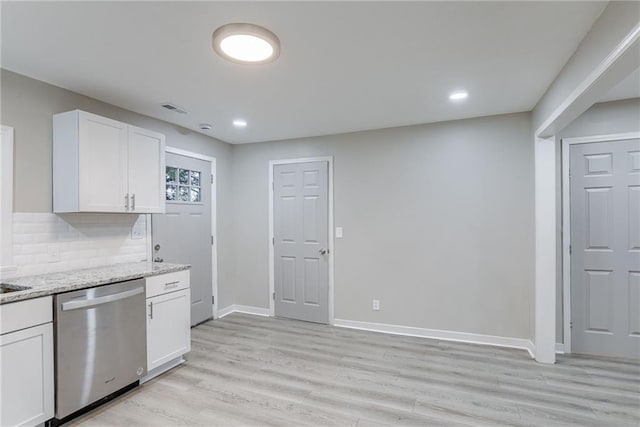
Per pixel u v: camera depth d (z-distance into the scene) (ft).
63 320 6.57
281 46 6.55
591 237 10.03
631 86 8.79
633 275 9.70
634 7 4.56
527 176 10.60
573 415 7.02
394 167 12.27
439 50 6.75
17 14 5.47
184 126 12.14
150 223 10.96
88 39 6.30
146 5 5.27
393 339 11.59
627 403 7.45
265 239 14.42
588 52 6.08
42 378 6.28
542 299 9.57
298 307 13.76
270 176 14.29
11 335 5.87
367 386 8.30
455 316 11.46
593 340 10.06
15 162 7.60
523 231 10.66
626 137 9.71
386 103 9.80
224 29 5.90
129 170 9.15
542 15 5.58
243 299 14.84
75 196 7.94
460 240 11.39
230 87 8.59
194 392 7.99
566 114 7.62
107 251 9.59
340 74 7.84
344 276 13.02
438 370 9.16
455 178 11.44
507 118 10.79
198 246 13.01
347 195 12.99
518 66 7.43
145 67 7.47
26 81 7.82
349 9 5.39
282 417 6.98
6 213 7.43
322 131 12.82
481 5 5.32
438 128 11.65
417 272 11.94
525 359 9.82
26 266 7.75
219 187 14.11
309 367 9.37
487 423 6.76
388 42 6.43
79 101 8.93
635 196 9.66
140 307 8.17
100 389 7.20
